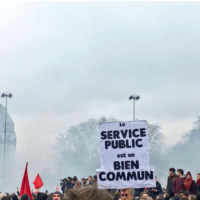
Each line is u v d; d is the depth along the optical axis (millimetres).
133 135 8836
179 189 13719
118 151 8867
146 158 8742
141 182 8719
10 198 9180
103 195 1984
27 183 11195
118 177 8820
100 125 8984
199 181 14227
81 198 1953
